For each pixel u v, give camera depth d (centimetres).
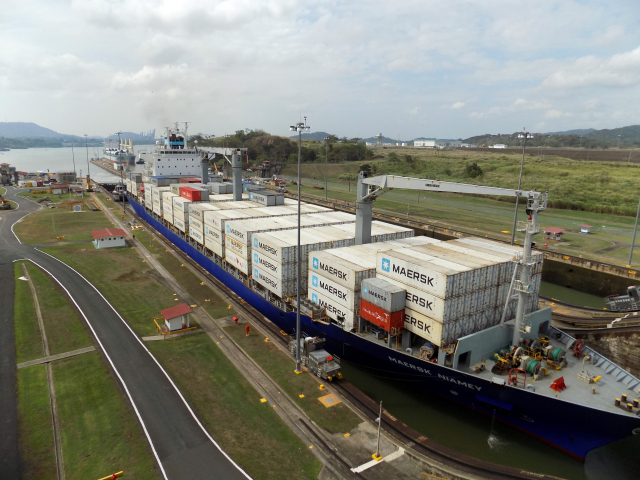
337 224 3794
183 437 1817
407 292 2211
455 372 1998
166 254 5022
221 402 2084
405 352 2236
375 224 3678
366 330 2516
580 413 1738
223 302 3528
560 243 5000
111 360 2484
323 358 2334
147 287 3834
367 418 1984
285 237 3175
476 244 2727
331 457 1717
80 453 1711
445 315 2006
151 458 1684
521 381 1967
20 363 2431
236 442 1794
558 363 2095
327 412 2019
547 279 4425
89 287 3759
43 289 3656
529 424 1941
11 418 1931
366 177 2923
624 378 1983
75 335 2802
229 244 3778
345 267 2469
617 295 3688
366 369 2558
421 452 1755
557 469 1869
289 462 1681
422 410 2267
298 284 2352
